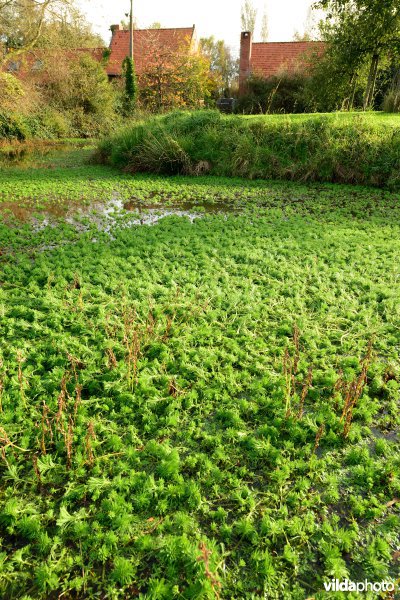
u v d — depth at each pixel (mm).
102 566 2381
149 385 3645
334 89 18500
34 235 7254
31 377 3686
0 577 2309
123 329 4215
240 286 5398
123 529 2502
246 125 13320
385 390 3676
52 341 4137
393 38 15445
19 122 20484
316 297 5066
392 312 4812
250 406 3461
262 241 6910
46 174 12875
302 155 12258
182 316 4637
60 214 8789
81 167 14438
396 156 11117
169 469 2861
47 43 20859
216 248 6590
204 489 2814
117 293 5094
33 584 2301
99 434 3189
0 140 20078
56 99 23797
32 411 3330
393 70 19234
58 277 5383
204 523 2615
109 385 3545
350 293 5234
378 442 3152
